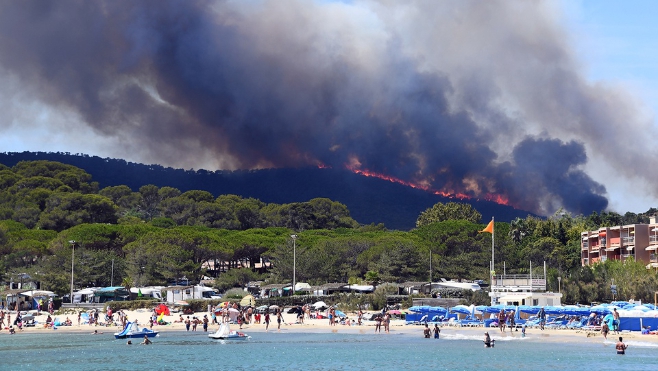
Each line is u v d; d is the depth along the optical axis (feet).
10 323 373.20
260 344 293.43
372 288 490.90
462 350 268.21
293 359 246.68
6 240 579.07
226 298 463.42
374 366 230.27
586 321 338.13
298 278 545.03
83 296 483.51
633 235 532.73
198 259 596.70
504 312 333.01
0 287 488.44
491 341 279.28
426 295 462.19
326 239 652.89
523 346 278.05
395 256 529.45
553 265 585.63
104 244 604.49
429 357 249.55
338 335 330.13
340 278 565.53
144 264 539.70
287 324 380.99
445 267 549.54
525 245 630.74
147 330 322.34
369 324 379.96
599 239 570.87
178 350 273.54
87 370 223.30
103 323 379.35
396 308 431.84
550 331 329.11
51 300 429.79
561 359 241.14
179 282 553.64
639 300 405.80
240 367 228.84
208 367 228.63
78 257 521.24
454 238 598.34
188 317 369.30
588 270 454.81
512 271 549.54
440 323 374.02
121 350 273.75
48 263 509.35
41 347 284.41
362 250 595.06
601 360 237.66
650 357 243.81
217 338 311.68
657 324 315.37
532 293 374.63
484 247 579.48
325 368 226.38
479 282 535.60
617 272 448.65
